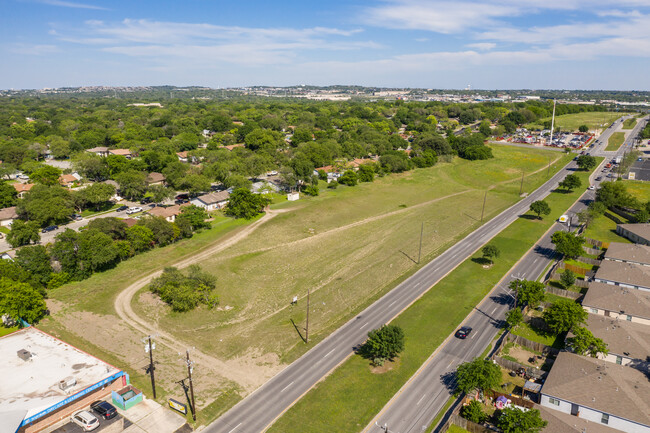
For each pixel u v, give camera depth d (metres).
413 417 57.09
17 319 79.12
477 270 102.38
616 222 133.50
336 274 102.44
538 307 83.25
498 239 122.38
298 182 173.50
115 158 181.88
